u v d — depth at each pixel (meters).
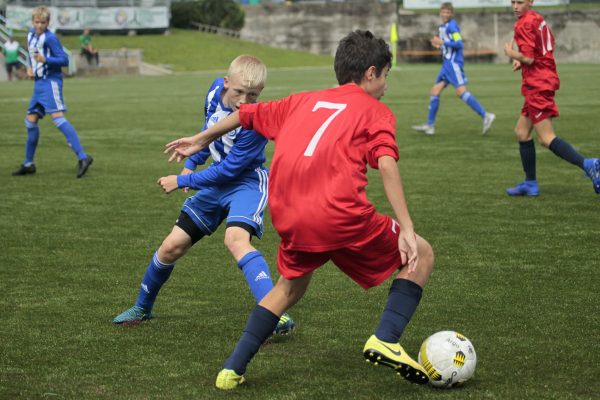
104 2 93.88
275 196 8.26
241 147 9.73
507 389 8.42
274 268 13.62
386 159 7.88
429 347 8.48
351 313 11.10
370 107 8.23
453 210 17.77
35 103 22.72
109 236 15.85
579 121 33.94
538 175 22.27
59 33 92.12
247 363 8.53
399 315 8.29
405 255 7.93
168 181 9.98
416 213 17.52
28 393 8.45
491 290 12.03
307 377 8.84
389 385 8.60
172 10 101.94
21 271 13.45
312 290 12.20
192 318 11.02
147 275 10.56
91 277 13.09
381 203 18.81
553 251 14.26
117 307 11.53
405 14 100.62
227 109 10.23
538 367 9.04
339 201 7.98
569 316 10.82
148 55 89.56
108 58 84.12
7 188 21.03
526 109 18.80
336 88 8.53
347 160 8.04
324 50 102.94
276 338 10.12
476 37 96.38
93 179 22.30
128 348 9.83
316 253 8.26
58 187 21.12
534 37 18.30
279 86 57.03
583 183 20.94
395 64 88.81
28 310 11.39
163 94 53.94
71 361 9.40
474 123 34.94
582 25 92.19
